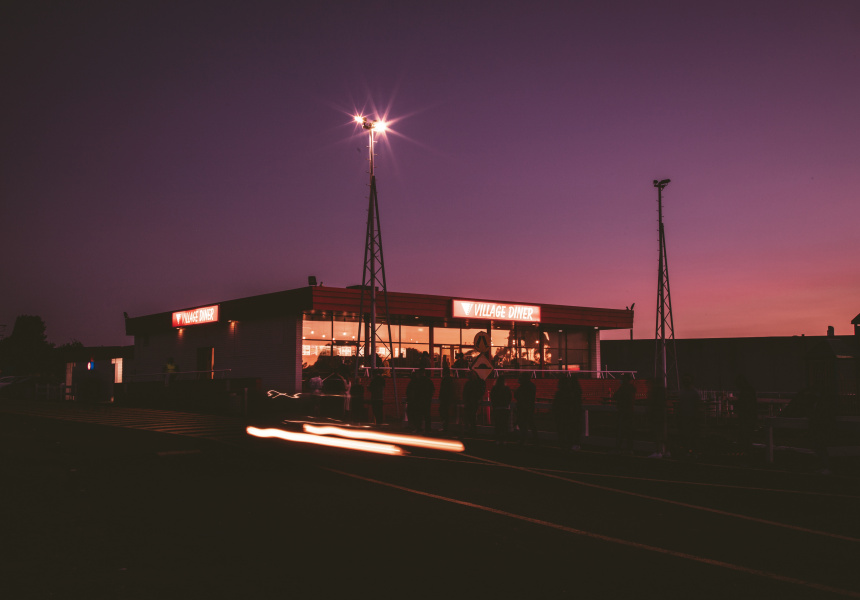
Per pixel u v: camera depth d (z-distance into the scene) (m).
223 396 28.19
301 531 7.47
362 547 6.80
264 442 16.91
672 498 9.74
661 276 32.19
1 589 5.44
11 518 8.03
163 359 38.75
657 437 15.04
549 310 36.00
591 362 39.56
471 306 33.12
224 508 8.70
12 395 44.09
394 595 5.33
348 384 25.89
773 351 46.84
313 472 11.91
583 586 5.62
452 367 33.12
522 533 7.49
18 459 11.87
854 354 24.80
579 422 16.28
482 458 14.44
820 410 12.55
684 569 6.15
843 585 5.72
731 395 29.06
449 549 6.77
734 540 7.25
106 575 5.80
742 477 11.98
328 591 5.42
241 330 33.16
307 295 28.72
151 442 16.48
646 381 36.19
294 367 29.86
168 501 9.14
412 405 20.69
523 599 5.28
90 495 9.56
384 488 10.31
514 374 34.69
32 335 80.75
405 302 31.05
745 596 5.42
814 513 8.73
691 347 49.97
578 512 8.66
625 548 6.88
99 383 36.03
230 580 5.68
